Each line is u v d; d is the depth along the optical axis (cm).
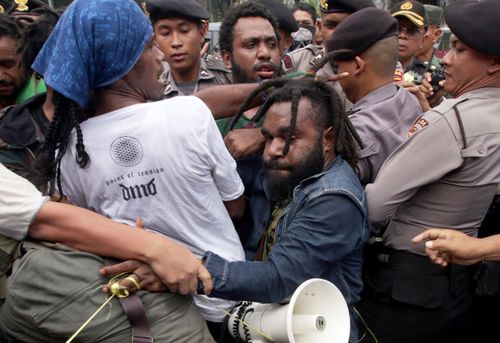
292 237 168
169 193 162
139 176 159
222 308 182
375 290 211
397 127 221
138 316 147
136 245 149
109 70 155
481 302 222
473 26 188
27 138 177
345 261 184
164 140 158
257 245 205
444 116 190
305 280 166
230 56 258
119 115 159
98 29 150
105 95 161
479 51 189
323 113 178
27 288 148
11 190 152
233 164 175
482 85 196
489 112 192
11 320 154
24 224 151
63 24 154
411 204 204
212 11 616
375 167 217
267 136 183
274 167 178
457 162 189
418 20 368
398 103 225
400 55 377
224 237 174
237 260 175
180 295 156
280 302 167
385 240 210
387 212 197
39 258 147
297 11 544
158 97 174
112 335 147
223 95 204
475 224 202
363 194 182
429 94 287
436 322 205
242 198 196
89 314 146
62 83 151
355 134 192
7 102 240
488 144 189
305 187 177
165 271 149
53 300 146
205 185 167
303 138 175
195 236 168
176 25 316
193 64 325
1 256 160
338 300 159
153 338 149
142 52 160
